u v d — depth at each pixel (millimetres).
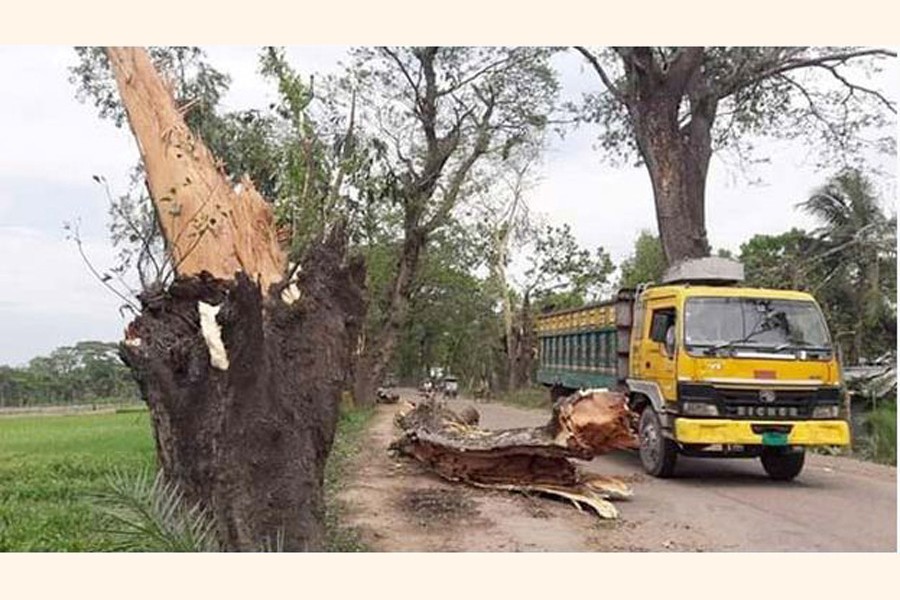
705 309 11789
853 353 29688
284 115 13547
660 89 20500
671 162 20531
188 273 7543
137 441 17609
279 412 6352
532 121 27562
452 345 52344
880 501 10656
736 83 22266
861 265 30172
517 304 45906
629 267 47125
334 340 7094
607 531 8719
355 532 8195
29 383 40062
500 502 10211
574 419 10055
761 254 37031
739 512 9836
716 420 11375
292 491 6348
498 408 31953
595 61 22484
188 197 7996
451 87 26812
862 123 24141
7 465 12914
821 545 8164
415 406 14680
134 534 5805
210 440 6234
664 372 12102
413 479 11938
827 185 30828
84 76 17328
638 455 14891
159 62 13195
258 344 6121
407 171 26844
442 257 40062
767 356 11516
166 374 6375
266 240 8469
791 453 12227
